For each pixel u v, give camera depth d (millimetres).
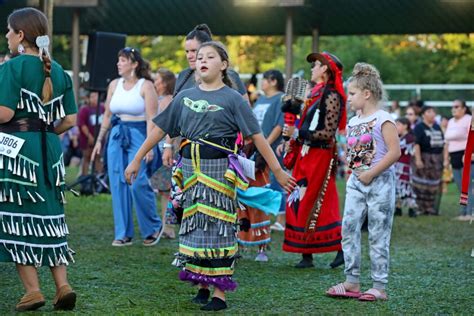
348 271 6891
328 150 8398
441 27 18547
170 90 10594
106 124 10445
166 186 10359
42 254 5871
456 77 37375
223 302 6297
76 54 17031
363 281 7773
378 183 6730
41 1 10953
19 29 5953
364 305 6602
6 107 5801
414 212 15203
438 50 38625
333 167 8438
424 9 17562
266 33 19391
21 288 6941
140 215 9836
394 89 28703
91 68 15578
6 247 5789
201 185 6184
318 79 8484
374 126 6711
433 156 15766
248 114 6199
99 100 15820
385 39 39250
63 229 6043
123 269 8109
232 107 6203
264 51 35000
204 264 6188
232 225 6234
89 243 9953
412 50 38562
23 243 5816
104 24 18984
